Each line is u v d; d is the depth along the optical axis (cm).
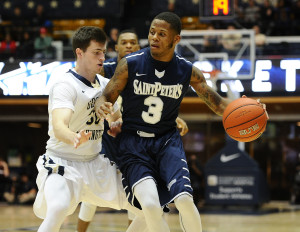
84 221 533
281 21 1435
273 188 1584
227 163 1147
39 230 336
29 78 1235
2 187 1398
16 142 1664
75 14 1692
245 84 1179
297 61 1166
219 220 927
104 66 515
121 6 1686
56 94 355
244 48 1136
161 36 368
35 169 1655
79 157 373
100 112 358
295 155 1566
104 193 381
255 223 873
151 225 358
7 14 1681
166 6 1645
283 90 1170
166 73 379
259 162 1591
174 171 370
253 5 1455
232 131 385
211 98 398
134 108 386
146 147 384
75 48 372
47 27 1429
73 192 360
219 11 954
